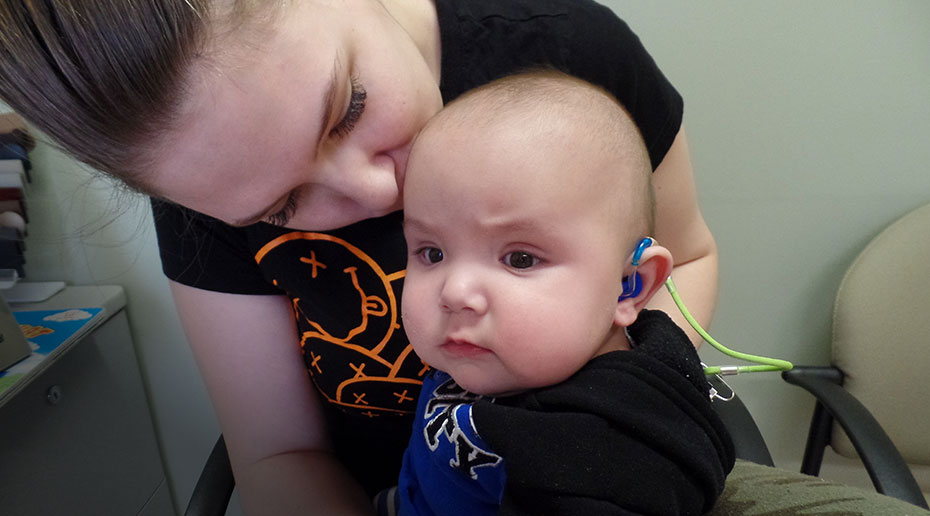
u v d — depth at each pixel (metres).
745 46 1.03
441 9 0.66
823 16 1.01
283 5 0.42
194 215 0.69
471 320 0.47
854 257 1.21
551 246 0.47
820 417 1.11
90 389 1.04
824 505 0.60
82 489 1.02
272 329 0.76
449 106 0.53
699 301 0.83
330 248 0.65
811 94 1.07
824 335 1.29
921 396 1.06
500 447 0.45
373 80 0.48
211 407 1.29
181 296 0.75
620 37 0.72
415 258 0.53
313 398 0.83
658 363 0.49
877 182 1.14
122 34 0.37
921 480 1.16
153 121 0.41
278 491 0.75
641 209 0.52
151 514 1.26
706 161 1.13
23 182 0.98
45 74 0.40
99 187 0.96
